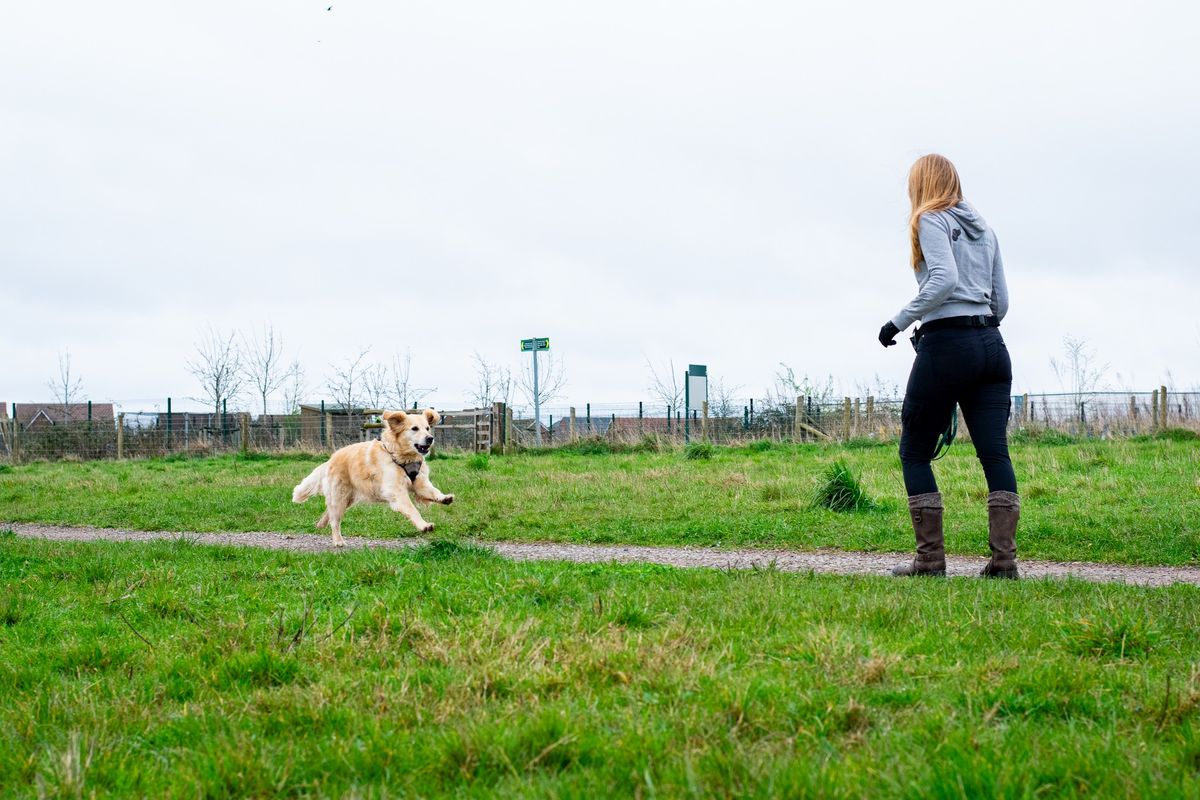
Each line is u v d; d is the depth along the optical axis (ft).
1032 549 27.12
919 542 21.57
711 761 8.50
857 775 8.14
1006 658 12.18
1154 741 9.05
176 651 14.48
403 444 33.58
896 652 12.73
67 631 16.92
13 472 78.89
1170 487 36.70
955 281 19.98
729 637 13.99
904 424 21.75
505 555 28.99
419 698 11.12
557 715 9.89
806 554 28.37
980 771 7.97
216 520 41.88
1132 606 14.97
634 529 34.30
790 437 81.15
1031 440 65.98
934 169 20.92
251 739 9.99
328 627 15.40
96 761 9.61
